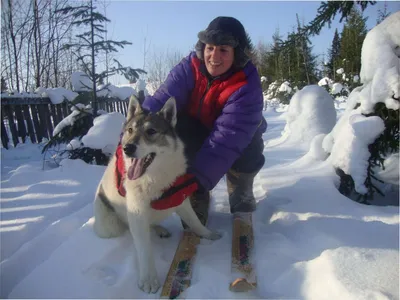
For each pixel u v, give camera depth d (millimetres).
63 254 2623
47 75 10680
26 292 2246
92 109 6121
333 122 6645
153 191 2537
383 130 3562
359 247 2400
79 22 5816
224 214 3594
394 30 3719
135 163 2500
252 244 2705
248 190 3426
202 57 3135
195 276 2404
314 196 3508
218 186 4527
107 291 2225
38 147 6812
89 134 5383
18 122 7008
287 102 18859
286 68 19859
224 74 3094
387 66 3613
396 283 1968
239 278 2195
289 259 2506
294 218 3129
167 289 2244
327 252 2348
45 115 7355
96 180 4805
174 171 2633
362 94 3812
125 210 2703
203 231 2965
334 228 2764
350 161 3629
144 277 2348
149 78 23109
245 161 3307
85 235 2932
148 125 2627
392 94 3508
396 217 2979
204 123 3291
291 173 4359
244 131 2930
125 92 9367
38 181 4738
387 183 4039
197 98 3244
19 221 3506
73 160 5324
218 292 2199
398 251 2312
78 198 4125
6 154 6379
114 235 2916
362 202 3674
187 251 2656
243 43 2998
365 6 4504
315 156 4742
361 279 2025
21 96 6891
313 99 6594
